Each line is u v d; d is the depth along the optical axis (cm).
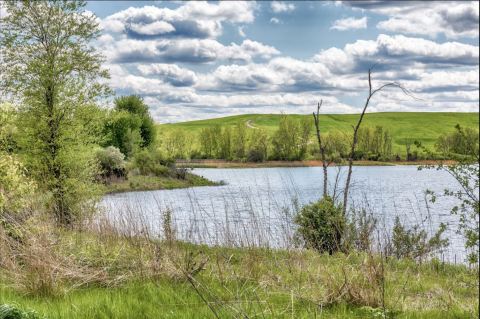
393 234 1545
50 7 2323
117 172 6159
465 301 894
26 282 847
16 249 975
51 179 2225
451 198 4119
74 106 2364
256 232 1207
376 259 1006
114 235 1152
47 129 2306
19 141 2255
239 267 998
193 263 991
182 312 721
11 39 2292
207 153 14512
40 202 1209
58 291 835
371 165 13012
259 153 12594
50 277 844
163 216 1298
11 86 2300
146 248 1034
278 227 1438
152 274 931
